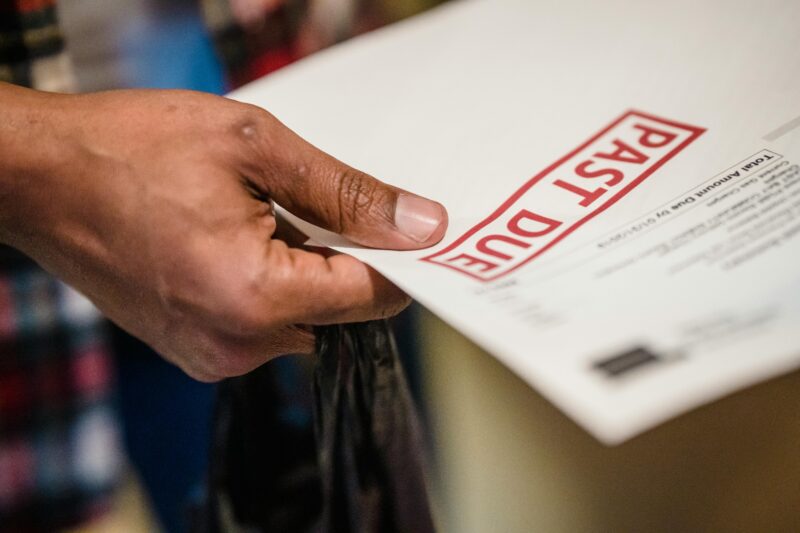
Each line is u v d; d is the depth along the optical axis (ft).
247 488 1.86
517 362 0.90
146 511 2.55
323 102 1.82
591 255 1.15
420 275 1.17
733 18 1.73
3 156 1.42
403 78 1.86
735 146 1.37
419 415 2.67
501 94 1.74
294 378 1.84
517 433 2.73
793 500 2.25
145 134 1.38
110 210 1.39
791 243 1.07
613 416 0.82
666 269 1.07
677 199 1.26
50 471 2.43
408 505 1.64
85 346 2.37
